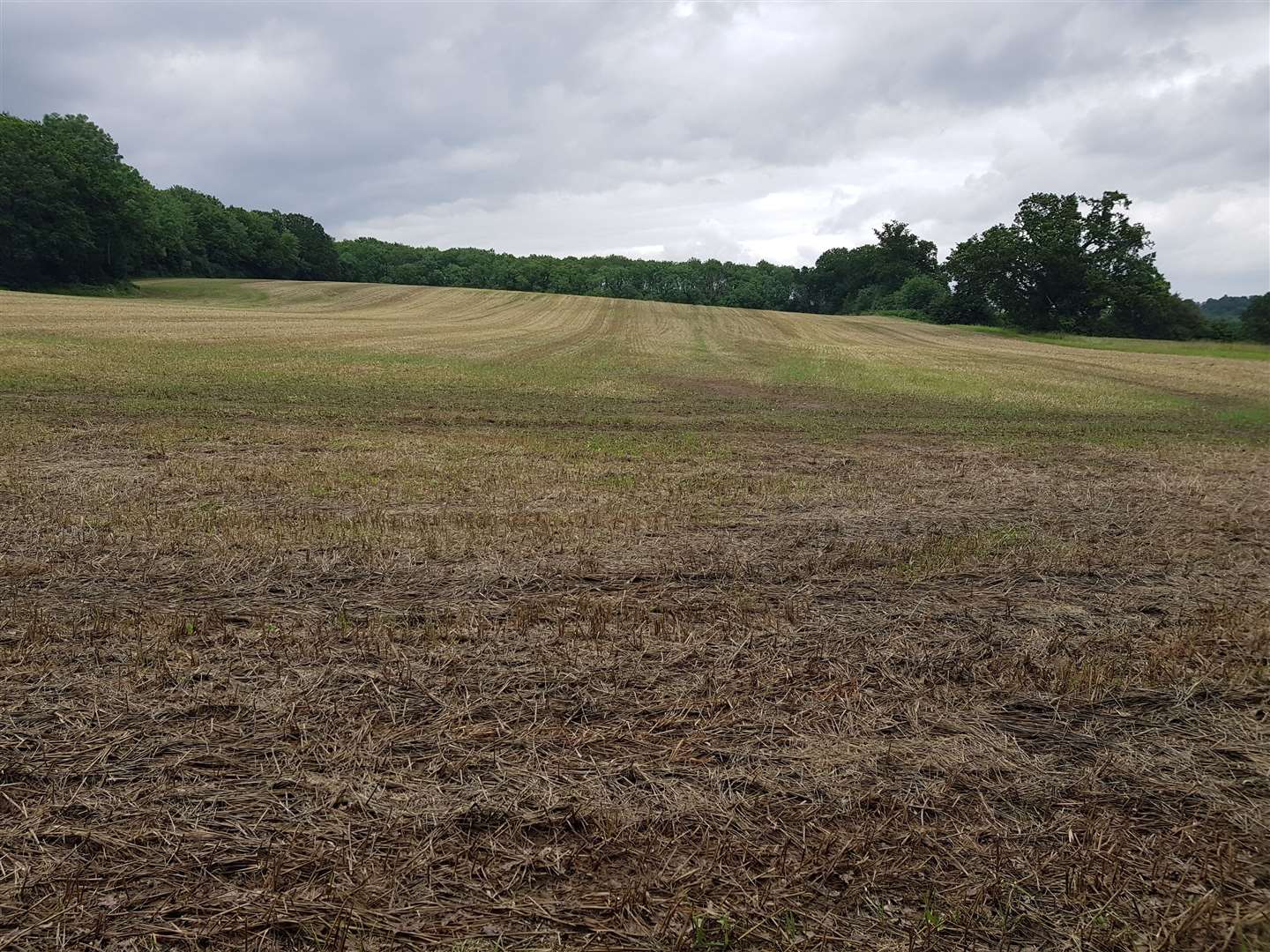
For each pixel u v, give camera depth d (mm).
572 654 5359
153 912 3092
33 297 52625
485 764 4090
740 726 4523
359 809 3713
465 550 7500
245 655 5207
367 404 18719
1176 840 3674
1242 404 24781
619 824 3648
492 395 21344
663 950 2977
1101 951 3033
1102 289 65625
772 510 9594
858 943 3027
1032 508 10133
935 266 112812
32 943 2930
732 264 143750
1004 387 27688
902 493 10797
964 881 3363
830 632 5855
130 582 6477
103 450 12125
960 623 6105
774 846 3539
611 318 59469
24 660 5047
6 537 7547
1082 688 5082
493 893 3234
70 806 3686
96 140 82438
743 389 25109
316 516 8641
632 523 8742
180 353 26953
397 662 5164
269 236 108500
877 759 4238
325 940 2982
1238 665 5457
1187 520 9648
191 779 3910
